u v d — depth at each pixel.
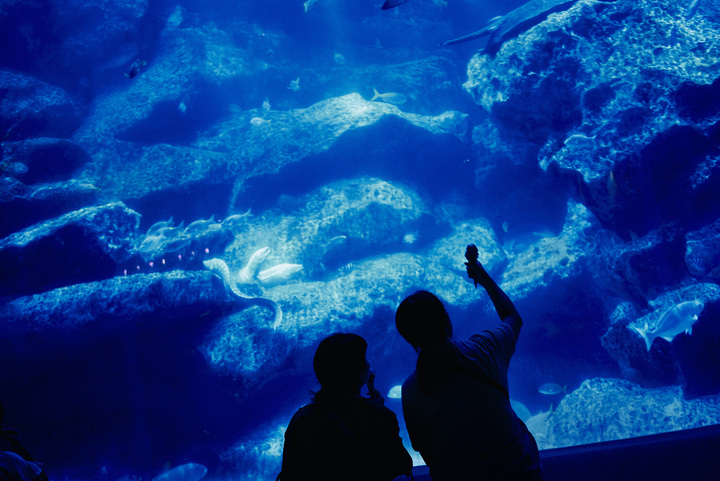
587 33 8.98
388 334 10.44
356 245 11.60
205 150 13.33
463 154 13.84
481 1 17.77
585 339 10.98
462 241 12.28
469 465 1.76
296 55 17.41
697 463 3.17
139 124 13.98
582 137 8.56
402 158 13.32
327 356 1.80
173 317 9.27
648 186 8.27
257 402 9.72
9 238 9.09
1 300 8.87
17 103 13.18
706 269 7.67
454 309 10.98
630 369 8.33
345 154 12.73
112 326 8.84
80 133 13.60
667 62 8.38
